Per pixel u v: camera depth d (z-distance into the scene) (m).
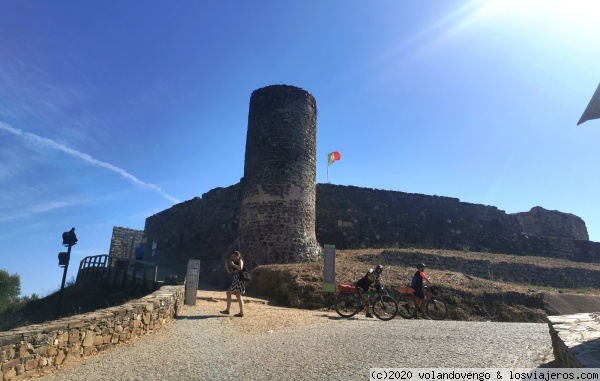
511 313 13.84
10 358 4.99
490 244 28.64
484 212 29.58
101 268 22.03
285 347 6.77
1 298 28.36
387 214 26.70
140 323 7.72
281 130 19.27
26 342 5.24
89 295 19.28
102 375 5.35
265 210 18.33
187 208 30.19
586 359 3.97
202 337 7.65
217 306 11.77
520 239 29.72
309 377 5.13
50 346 5.60
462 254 24.20
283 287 14.01
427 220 27.64
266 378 5.14
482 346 6.79
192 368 5.62
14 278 30.27
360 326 9.09
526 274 22.77
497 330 8.70
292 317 10.30
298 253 17.97
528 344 6.94
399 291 11.82
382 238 25.88
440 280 15.86
